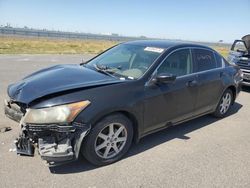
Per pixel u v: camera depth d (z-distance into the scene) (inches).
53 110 127.0
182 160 157.2
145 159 156.1
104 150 146.3
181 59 186.7
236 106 283.7
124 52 190.1
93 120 133.1
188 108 190.1
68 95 131.6
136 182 133.4
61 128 126.9
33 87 140.5
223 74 222.7
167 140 183.6
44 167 141.3
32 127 128.5
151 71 163.3
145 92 155.8
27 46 1100.5
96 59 199.5
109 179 134.6
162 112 169.2
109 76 160.7
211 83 207.5
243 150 175.3
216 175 143.3
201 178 139.6
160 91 163.9
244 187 134.0
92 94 135.5
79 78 151.6
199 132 201.8
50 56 780.0
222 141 187.9
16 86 150.8
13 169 137.9
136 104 150.2
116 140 149.2
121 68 173.3
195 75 193.2
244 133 205.5
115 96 141.5
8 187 124.3
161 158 158.2
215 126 216.5
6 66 493.4
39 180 130.5
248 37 392.2
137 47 191.0
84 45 1379.2
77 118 128.7
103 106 135.6
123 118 147.6
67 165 144.6
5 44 1080.8
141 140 181.2
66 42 1519.4
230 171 148.0
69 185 128.0
